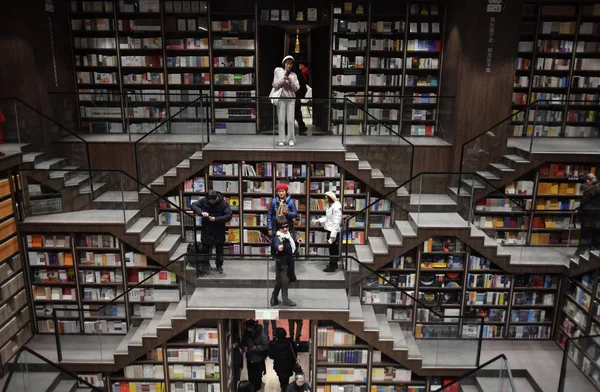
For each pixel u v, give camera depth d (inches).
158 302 345.1
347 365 351.6
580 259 358.9
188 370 350.9
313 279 334.3
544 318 400.8
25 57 406.3
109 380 350.0
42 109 421.4
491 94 428.5
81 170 380.2
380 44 463.5
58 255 381.7
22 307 373.1
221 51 471.2
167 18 456.1
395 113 468.8
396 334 349.1
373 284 339.6
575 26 454.0
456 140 438.3
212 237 345.7
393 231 392.5
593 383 280.8
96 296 391.2
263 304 334.3
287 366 346.3
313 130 405.1
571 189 416.8
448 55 451.5
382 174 407.5
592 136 421.1
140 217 393.4
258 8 456.4
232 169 403.9
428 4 457.7
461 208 380.5
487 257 379.2
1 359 339.9
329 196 351.3
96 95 443.5
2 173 355.9
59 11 442.0
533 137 414.9
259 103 400.5
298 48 512.4
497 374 309.4
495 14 410.9
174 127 394.3
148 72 470.3
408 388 355.3
